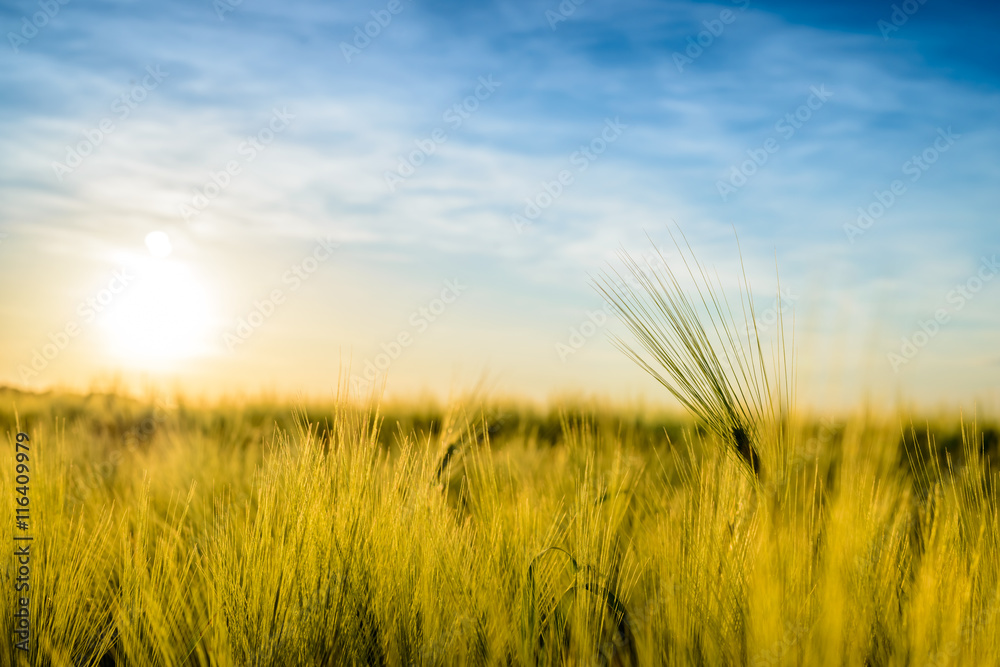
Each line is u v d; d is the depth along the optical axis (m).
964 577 2.31
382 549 2.40
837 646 2.03
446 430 3.22
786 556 2.22
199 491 3.99
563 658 2.26
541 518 2.88
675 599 2.29
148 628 2.32
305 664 2.12
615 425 5.51
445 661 2.21
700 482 2.63
